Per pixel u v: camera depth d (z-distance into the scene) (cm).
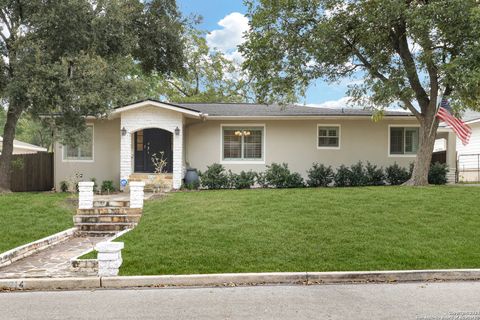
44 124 1338
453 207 954
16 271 623
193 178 1512
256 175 1527
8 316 452
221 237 764
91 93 1252
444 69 1103
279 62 1424
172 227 836
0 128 4516
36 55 1174
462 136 1214
